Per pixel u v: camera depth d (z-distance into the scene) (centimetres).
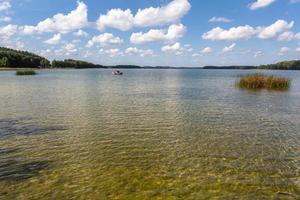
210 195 989
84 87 5341
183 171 1185
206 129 1892
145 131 1831
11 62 17925
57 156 1357
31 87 5141
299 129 1911
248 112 2544
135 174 1153
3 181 1088
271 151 1445
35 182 1080
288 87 4925
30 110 2588
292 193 1007
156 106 2884
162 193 999
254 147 1509
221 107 2831
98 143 1567
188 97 3709
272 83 4947
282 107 2842
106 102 3167
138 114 2419
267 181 1098
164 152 1421
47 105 2902
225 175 1148
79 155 1373
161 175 1145
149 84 6444
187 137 1694
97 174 1152
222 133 1791
